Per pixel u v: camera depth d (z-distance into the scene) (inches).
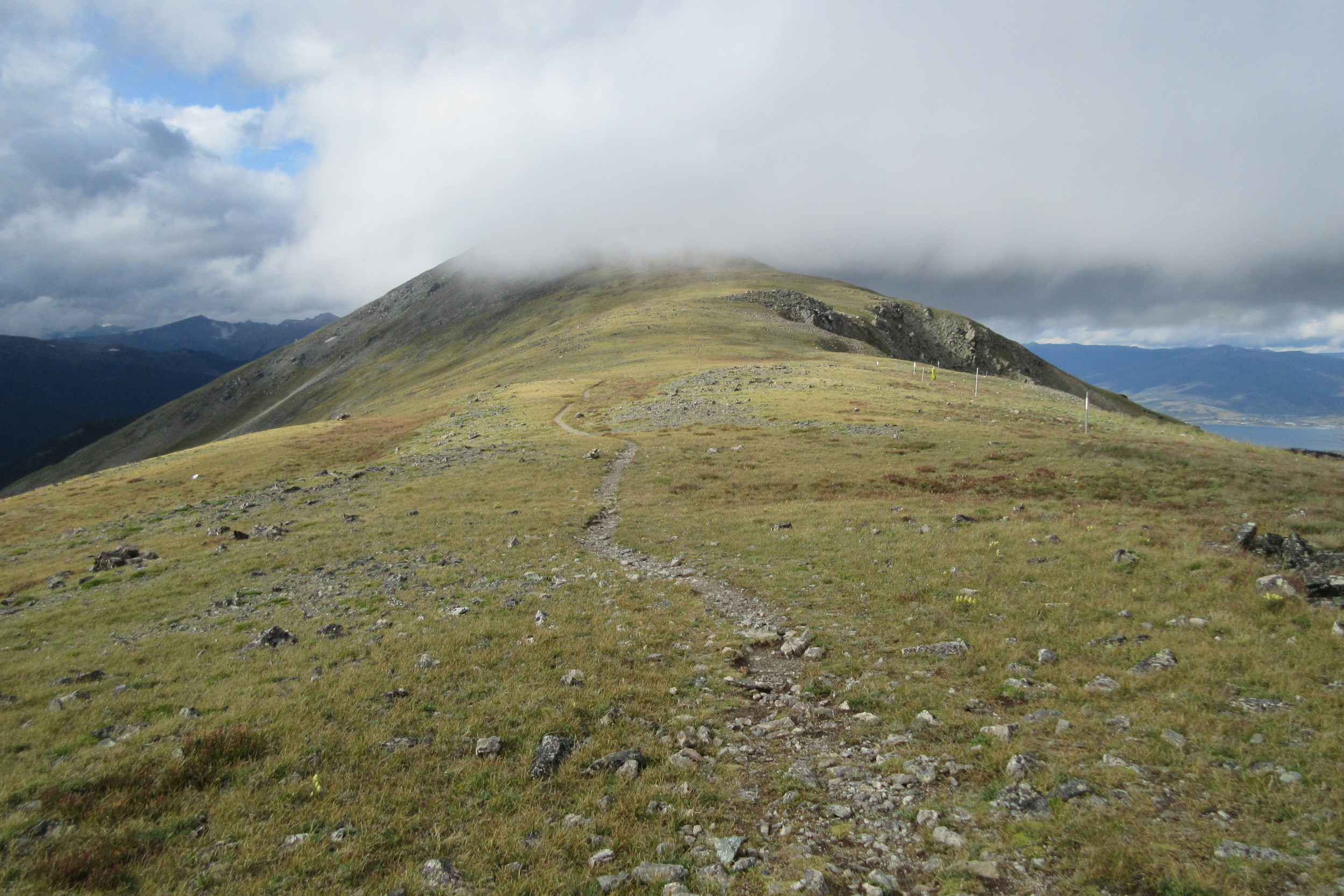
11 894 329.1
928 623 678.5
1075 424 2416.3
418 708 533.3
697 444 2166.6
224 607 904.3
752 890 321.7
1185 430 2630.4
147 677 647.1
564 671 601.0
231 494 2102.6
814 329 6171.3
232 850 365.1
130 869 349.7
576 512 1446.9
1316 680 467.5
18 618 936.3
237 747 468.4
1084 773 389.1
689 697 557.9
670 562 1055.6
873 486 1536.7
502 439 2645.2
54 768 463.2
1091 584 732.0
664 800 403.2
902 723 490.6
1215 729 417.7
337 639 719.1
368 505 1647.4
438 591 906.1
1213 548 816.9
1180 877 297.3
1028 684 525.0
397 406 6215.6
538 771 436.1
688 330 5713.6
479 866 347.6
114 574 1157.7
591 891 327.9
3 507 2297.0
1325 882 281.3
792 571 933.2
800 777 424.8
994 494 1430.9
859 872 333.1
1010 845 337.4
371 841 370.3
